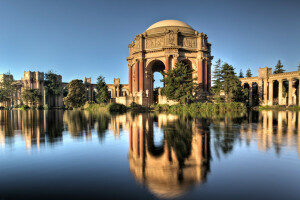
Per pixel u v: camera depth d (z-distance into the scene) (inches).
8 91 3745.1
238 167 295.6
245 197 205.8
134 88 2701.8
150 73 2640.3
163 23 2659.9
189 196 207.2
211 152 377.4
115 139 505.0
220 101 2180.1
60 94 4018.2
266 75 2721.5
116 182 243.3
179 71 1851.6
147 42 2559.1
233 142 462.0
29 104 3587.6
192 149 400.2
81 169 288.7
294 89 2770.7
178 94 1769.2
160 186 232.2
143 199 200.2
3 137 541.0
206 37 2546.8
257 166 299.6
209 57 2687.0
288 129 661.9
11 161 326.3
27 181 247.4
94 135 565.0
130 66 2856.8
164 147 417.7
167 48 2361.0
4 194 213.6
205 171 279.9
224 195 210.1
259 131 622.5
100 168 292.5
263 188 227.0
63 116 1364.4
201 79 2432.3
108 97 3277.6
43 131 649.0
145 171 280.5
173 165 305.0
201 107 1667.1
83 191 219.3
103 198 202.8
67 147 421.1
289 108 2250.2
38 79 3750.0
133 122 902.4
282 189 224.7
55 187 230.2
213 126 742.5
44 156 354.6
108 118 1127.0
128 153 373.7
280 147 413.7
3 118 1241.4
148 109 1909.4
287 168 291.3
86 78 4079.7
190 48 2448.3
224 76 2287.2
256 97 2878.9
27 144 451.5
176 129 670.5
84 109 2637.8
